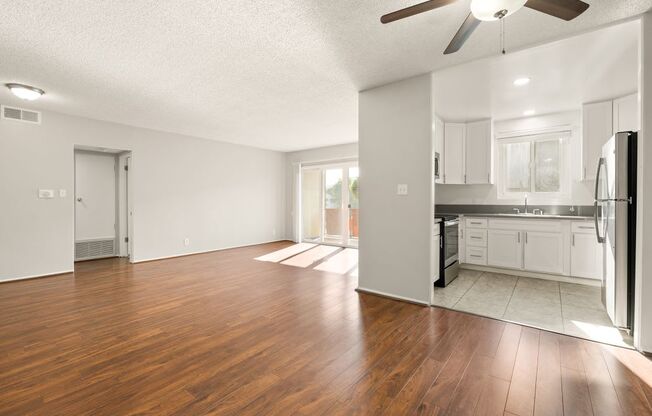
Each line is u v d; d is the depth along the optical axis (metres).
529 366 1.96
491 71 2.98
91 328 2.55
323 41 2.42
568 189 4.39
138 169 5.15
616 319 2.43
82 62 2.77
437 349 2.19
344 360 2.05
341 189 6.91
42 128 4.20
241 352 2.15
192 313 2.89
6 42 2.42
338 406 1.59
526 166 4.74
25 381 1.80
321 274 4.39
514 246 4.20
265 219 7.35
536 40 2.42
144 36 2.35
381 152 3.33
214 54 2.63
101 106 4.04
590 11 2.04
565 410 1.55
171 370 1.93
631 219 2.35
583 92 3.54
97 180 5.42
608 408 1.57
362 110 3.48
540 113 4.38
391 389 1.73
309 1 1.94
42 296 3.38
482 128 4.64
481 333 2.45
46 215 4.25
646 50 2.06
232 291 3.58
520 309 2.96
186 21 2.15
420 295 3.11
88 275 4.31
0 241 3.91
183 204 5.77
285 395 1.68
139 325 2.61
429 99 3.01
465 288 3.65
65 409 1.56
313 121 4.80
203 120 4.75
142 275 4.31
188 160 5.84
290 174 7.73
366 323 2.65
